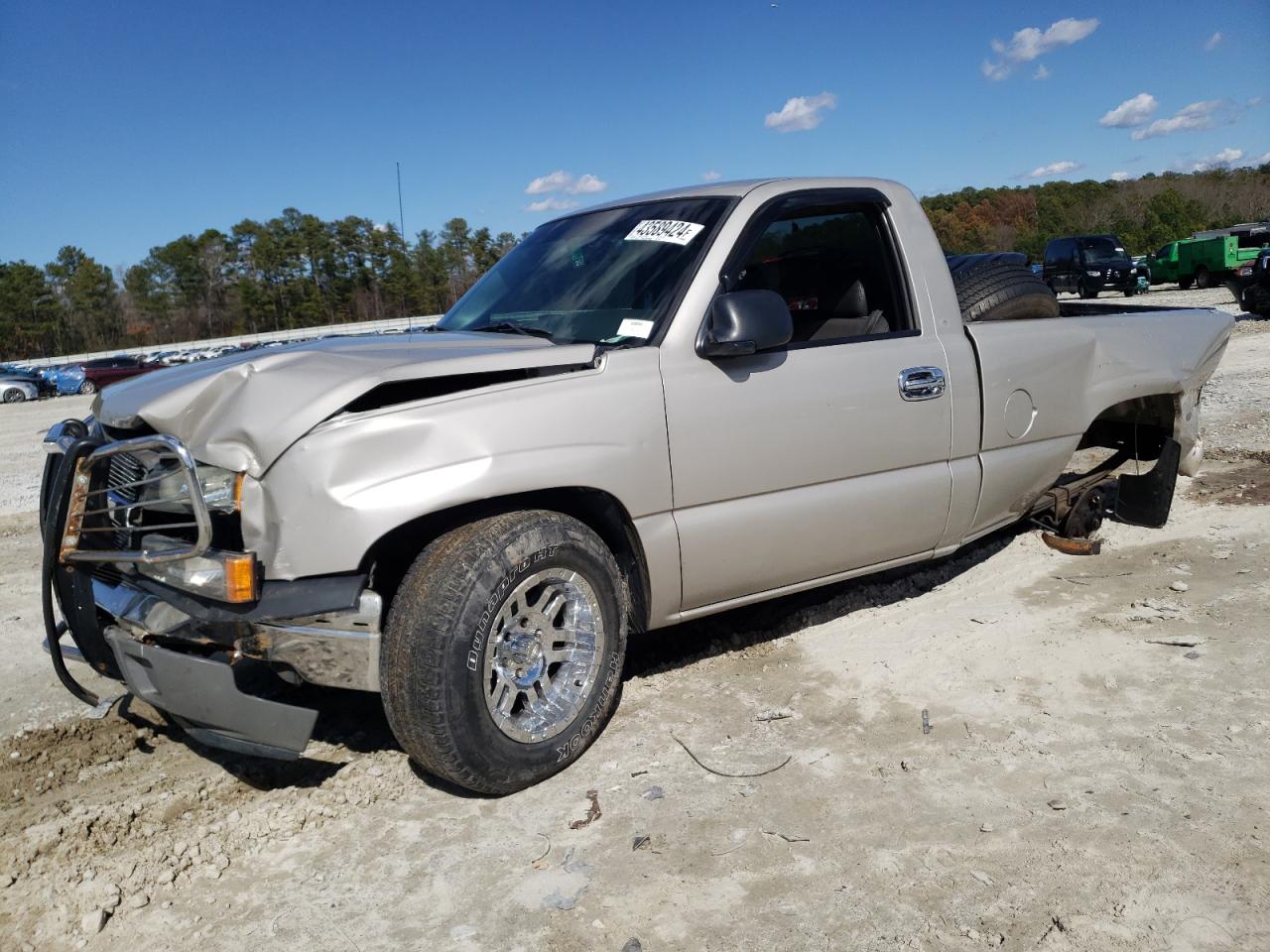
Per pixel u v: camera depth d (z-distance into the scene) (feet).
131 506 9.53
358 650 9.33
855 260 13.96
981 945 7.63
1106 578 15.79
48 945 8.26
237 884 8.98
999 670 12.59
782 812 9.62
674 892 8.48
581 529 10.37
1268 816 9.06
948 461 13.65
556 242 13.83
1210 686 11.73
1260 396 32.22
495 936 8.05
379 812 10.03
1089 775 9.97
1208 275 108.37
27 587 19.84
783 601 15.46
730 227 11.95
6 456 48.37
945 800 9.69
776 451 11.81
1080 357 15.37
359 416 9.31
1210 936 7.57
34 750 11.90
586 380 10.53
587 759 10.86
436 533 10.21
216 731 9.77
